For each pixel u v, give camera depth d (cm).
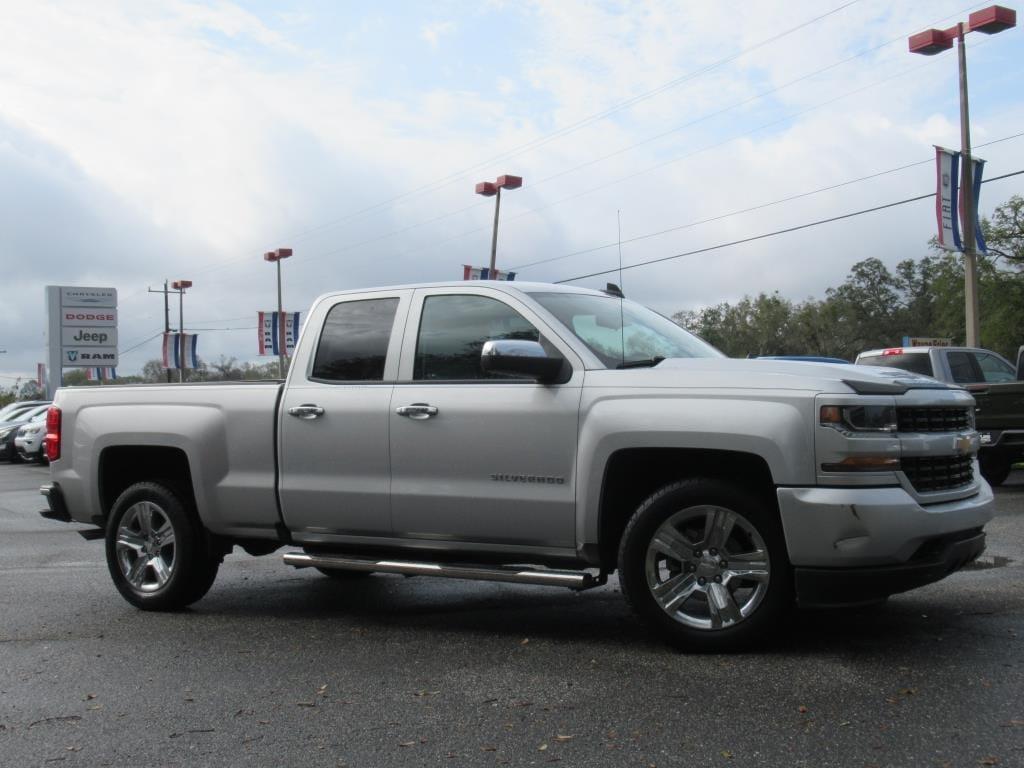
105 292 5041
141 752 400
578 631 576
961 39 2186
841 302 9025
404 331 608
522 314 571
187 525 671
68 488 724
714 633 501
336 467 610
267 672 512
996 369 1505
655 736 392
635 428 511
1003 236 4941
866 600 473
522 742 394
